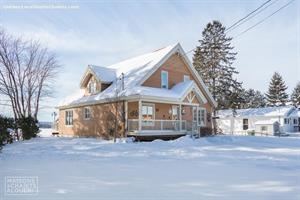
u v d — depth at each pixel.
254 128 41.38
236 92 40.34
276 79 71.00
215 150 14.20
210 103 28.83
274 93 70.88
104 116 22.44
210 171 8.27
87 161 10.28
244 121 44.25
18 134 22.80
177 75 25.44
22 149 14.53
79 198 5.30
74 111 26.88
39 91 28.30
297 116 42.12
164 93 21.19
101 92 23.61
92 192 5.73
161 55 24.02
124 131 20.12
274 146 17.39
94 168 8.69
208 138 21.69
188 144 17.73
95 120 23.48
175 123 21.92
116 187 6.18
